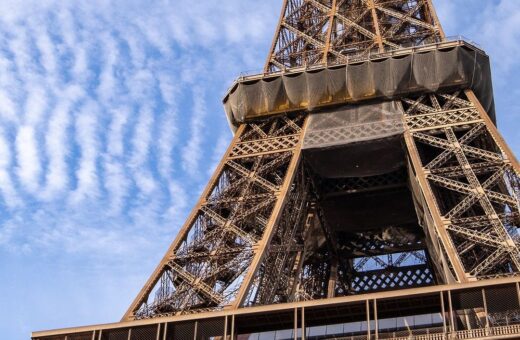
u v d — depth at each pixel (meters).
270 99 82.06
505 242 63.69
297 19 93.19
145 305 65.25
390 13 89.31
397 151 78.31
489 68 80.88
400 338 56.78
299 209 76.62
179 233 71.06
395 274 93.19
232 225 71.19
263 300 67.44
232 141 81.12
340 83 80.38
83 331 60.84
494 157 72.00
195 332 59.34
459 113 77.25
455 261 62.25
